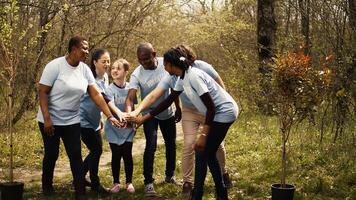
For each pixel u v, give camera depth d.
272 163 7.55
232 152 9.06
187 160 6.19
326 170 6.94
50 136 5.68
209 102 5.08
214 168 5.39
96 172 6.33
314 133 8.48
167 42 22.94
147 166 6.27
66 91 5.53
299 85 5.42
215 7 20.70
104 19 16.84
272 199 5.50
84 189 5.70
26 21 10.50
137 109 6.07
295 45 11.21
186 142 6.14
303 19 9.94
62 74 5.54
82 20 14.26
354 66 7.14
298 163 7.34
